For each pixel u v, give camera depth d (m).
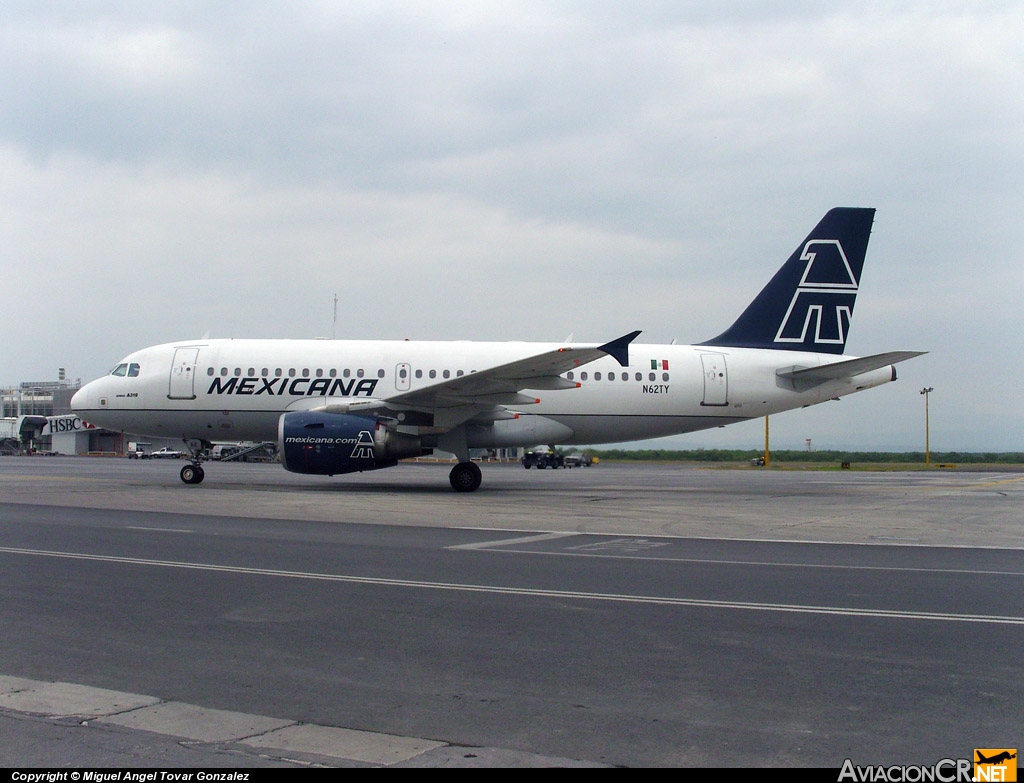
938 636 7.88
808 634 7.94
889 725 5.55
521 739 5.30
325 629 8.05
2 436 92.25
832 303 27.89
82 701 5.95
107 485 28.06
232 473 39.66
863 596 9.74
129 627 8.08
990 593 9.95
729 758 5.02
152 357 27.06
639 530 16.30
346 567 11.52
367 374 26.36
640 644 7.56
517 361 22.03
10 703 5.90
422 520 17.67
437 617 8.58
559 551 13.26
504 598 9.52
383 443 24.38
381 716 5.70
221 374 26.45
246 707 5.86
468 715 5.72
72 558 12.05
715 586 10.32
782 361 27.56
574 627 8.18
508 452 81.25
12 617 8.48
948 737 5.35
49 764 4.87
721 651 7.33
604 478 40.66
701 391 27.12
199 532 15.12
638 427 27.39
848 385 27.77
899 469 63.78
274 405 26.52
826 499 25.03
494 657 7.12
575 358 22.27
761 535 15.62
